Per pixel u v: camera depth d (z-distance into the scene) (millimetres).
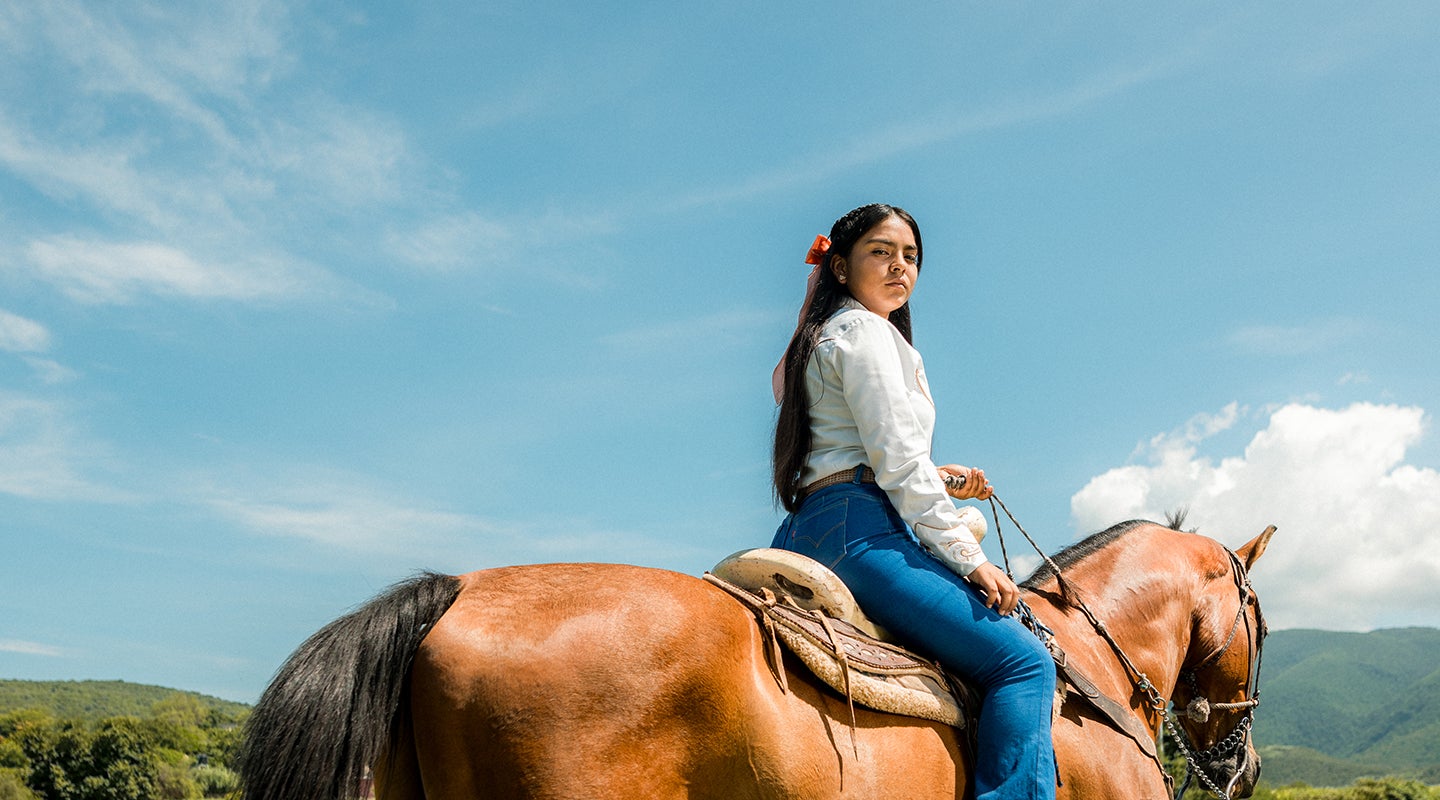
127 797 57688
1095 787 3049
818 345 3109
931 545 2918
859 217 3350
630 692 2160
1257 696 4137
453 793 2064
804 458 3146
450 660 2115
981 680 2900
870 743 2561
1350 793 60500
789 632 2527
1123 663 3562
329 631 2150
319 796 1968
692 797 2223
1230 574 4129
